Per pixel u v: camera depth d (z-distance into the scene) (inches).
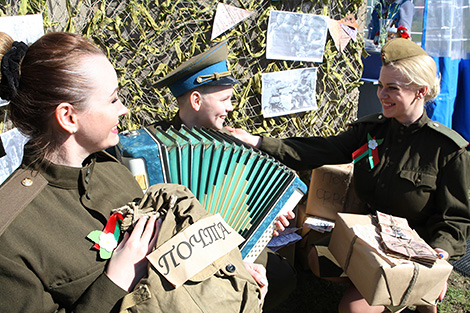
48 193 42.6
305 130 125.4
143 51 101.0
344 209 109.4
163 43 103.0
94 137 44.5
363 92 188.1
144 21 99.0
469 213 78.5
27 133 43.3
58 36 42.2
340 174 107.7
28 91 40.6
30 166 43.0
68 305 42.3
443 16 173.6
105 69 43.6
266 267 83.2
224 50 86.1
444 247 75.0
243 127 117.2
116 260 41.5
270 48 111.0
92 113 42.8
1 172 82.1
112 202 47.9
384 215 80.6
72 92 40.8
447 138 79.9
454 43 180.5
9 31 78.2
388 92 81.1
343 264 76.9
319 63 120.8
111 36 97.1
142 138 64.8
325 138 97.7
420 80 77.6
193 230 44.1
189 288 40.9
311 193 112.3
